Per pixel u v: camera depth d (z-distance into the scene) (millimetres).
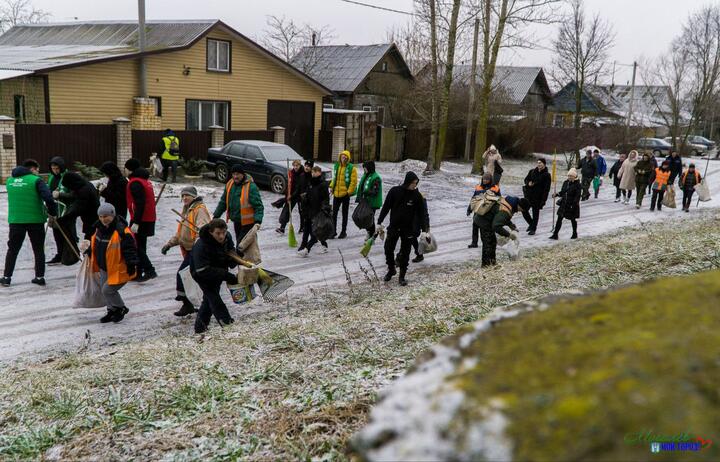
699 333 1393
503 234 9586
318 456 3678
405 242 9031
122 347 6453
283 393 4691
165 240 11883
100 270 7320
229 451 3811
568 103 52562
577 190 12867
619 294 1819
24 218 8734
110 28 25844
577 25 42812
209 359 5590
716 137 54938
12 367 5953
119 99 20750
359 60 37625
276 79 26062
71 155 18188
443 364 1531
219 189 18000
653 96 46531
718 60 40594
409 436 1241
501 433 1159
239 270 6832
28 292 8641
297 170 12617
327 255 11281
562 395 1207
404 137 31594
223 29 23609
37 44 26484
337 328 6320
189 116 23375
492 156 19016
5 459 3998
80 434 4305
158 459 3848
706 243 8836
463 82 35250
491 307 6609
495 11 25359
